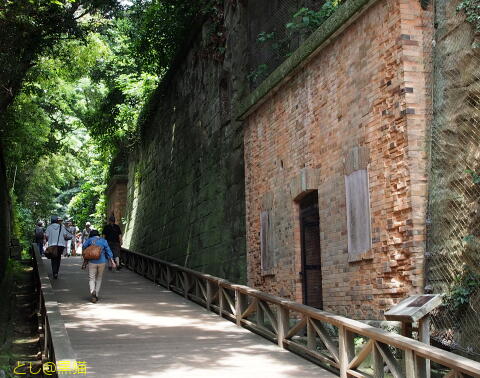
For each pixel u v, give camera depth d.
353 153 9.21
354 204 9.12
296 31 12.66
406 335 6.75
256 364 7.95
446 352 5.42
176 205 20.64
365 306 8.77
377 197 8.59
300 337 9.66
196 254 17.62
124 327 10.40
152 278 17.52
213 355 8.41
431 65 8.09
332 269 9.82
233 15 15.86
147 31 21.34
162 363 7.88
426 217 7.79
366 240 8.76
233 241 14.84
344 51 9.75
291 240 11.45
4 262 16.47
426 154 7.96
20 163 24.94
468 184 7.12
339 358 7.37
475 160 7.07
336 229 9.78
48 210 34.47
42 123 23.25
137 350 8.63
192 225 18.36
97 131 28.73
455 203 7.27
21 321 12.02
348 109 9.55
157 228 23.28
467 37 7.39
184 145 20.17
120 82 26.91
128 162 32.78
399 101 8.15
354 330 6.97
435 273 7.44
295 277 11.22
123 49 27.47
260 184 13.16
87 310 12.11
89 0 15.51
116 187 33.47
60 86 24.38
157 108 24.94
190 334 9.90
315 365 7.95
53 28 15.18
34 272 14.90
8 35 12.93
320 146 10.48
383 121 8.53
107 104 28.36
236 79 15.35
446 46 7.71
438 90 7.76
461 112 7.35
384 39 8.58
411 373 5.86
